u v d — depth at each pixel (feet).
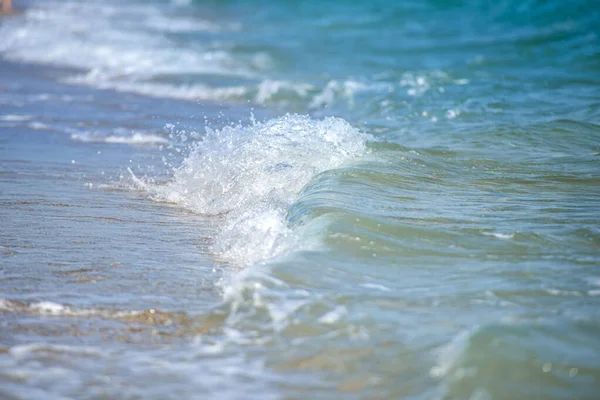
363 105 72.84
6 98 74.90
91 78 89.61
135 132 60.95
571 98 70.18
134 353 23.13
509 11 139.74
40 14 149.69
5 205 40.29
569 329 22.39
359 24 144.56
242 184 42.47
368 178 41.06
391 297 26.07
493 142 53.01
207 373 21.77
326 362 22.04
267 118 68.74
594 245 31.14
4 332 24.47
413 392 20.03
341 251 30.12
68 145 55.93
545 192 39.81
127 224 37.65
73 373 21.80
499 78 83.35
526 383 19.70
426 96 74.54
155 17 165.17
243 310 25.79
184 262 31.53
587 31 114.62
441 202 37.45
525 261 29.37
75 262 31.24
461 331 23.04
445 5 155.74
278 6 181.98
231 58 107.04
